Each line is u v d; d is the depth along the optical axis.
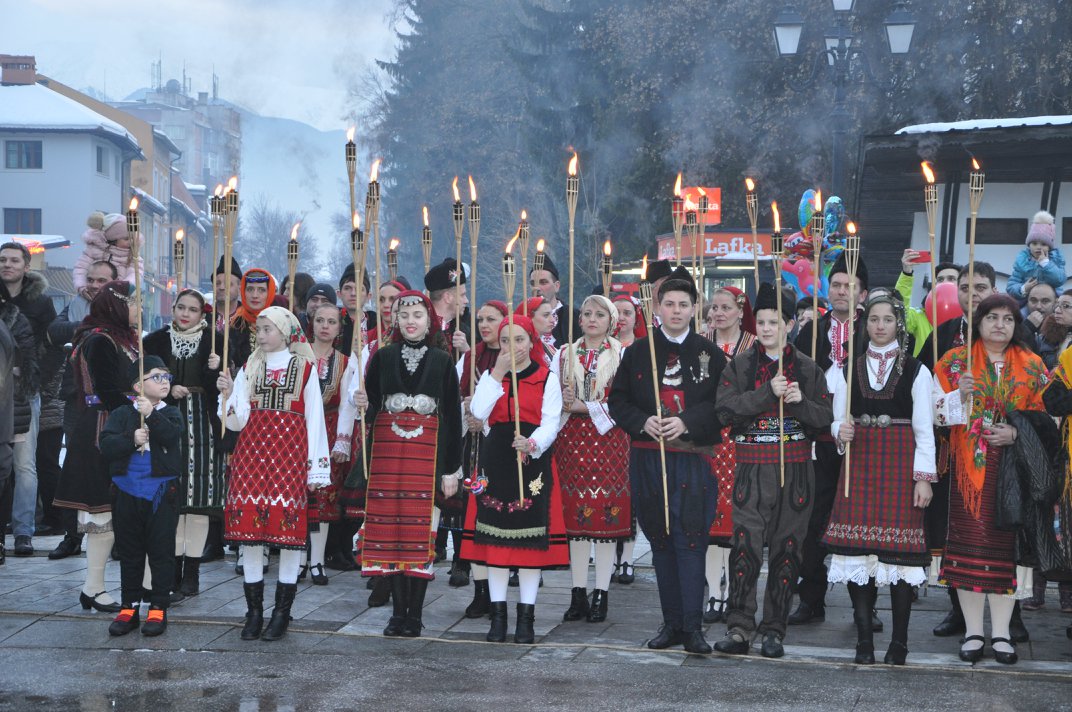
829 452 7.61
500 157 49.94
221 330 8.41
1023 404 6.74
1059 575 6.87
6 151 58.34
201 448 8.12
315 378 7.31
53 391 10.68
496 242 48.78
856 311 7.75
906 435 6.66
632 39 35.00
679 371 6.99
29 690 5.97
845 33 16.08
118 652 6.77
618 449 7.77
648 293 7.08
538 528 7.12
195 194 89.50
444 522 8.79
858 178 16.86
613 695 5.94
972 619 6.80
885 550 6.57
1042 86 28.59
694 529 6.91
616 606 8.34
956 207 16.42
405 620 7.27
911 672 6.47
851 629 7.69
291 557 7.20
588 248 41.16
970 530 6.72
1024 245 16.30
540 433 7.11
